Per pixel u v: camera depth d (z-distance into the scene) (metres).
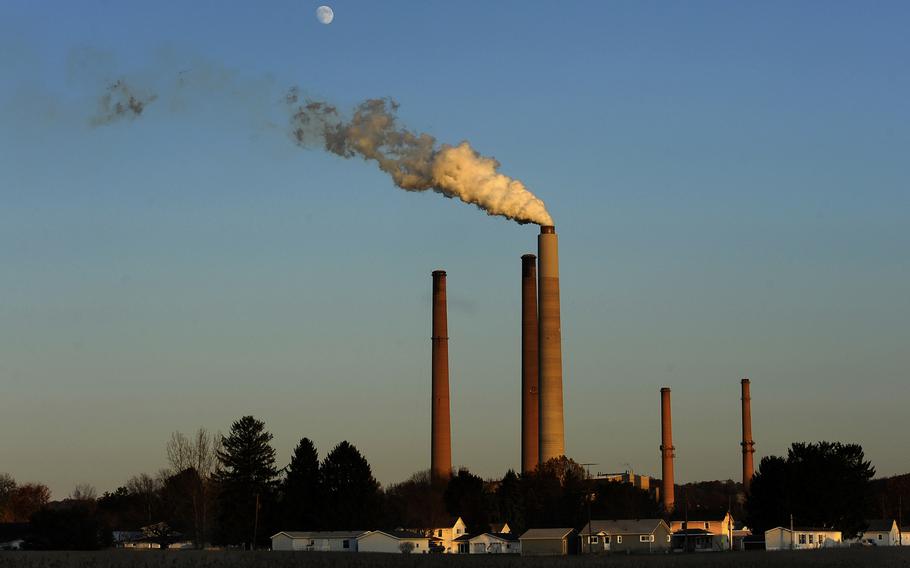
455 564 119.19
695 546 192.50
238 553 132.12
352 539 176.75
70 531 154.75
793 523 186.62
